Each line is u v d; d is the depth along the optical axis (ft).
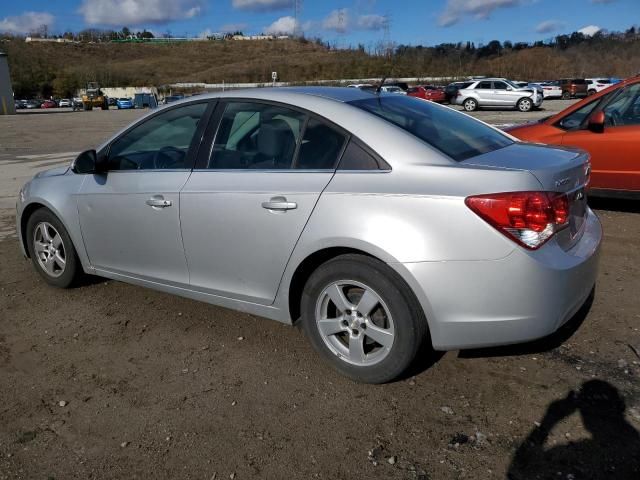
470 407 9.26
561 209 9.04
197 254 11.49
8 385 10.35
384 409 9.29
